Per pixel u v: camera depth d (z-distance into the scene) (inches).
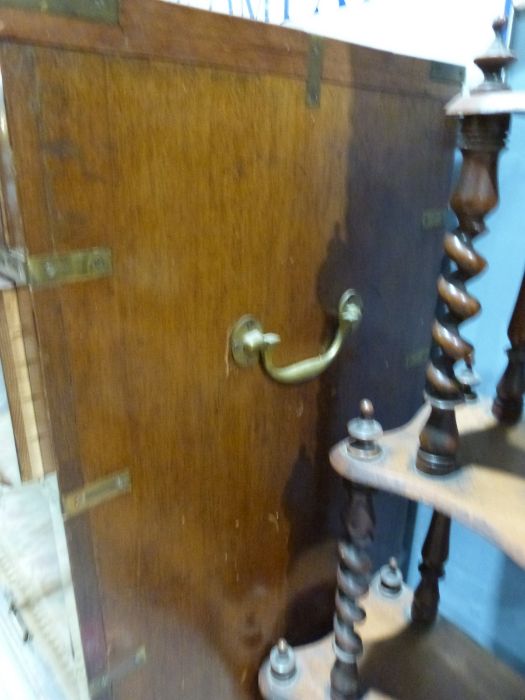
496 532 18.1
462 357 19.6
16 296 16.3
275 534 27.7
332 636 31.1
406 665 29.6
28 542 25.5
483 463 21.6
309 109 21.4
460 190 18.1
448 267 28.9
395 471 21.2
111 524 20.5
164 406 20.6
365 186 25.0
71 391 17.9
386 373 30.4
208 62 17.9
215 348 21.5
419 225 28.7
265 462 25.6
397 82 24.4
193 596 24.7
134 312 18.6
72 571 20.1
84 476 19.2
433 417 20.6
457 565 36.8
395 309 29.3
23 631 31.0
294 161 21.7
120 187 17.1
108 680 22.8
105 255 17.3
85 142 16.0
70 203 16.1
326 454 28.7
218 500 24.1
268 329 23.2
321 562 31.4
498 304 31.1
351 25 34.9
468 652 30.5
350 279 26.0
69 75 15.2
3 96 14.2
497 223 30.1
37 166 15.2
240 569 26.6
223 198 19.8
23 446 17.9
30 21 14.2
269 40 19.3
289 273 23.2
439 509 19.6
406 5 31.4
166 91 17.3
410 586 40.1
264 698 30.2
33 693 30.9
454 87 27.4
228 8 38.8
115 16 15.6
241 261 21.2
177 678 25.6
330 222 24.1
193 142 18.4
